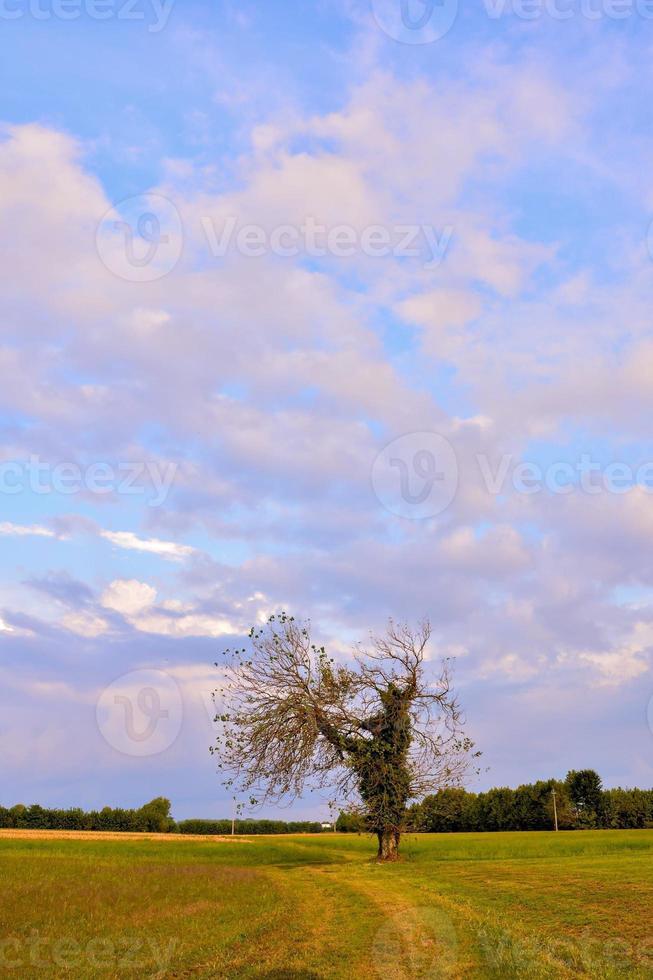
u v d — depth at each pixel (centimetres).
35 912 1892
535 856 3894
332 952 1370
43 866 3250
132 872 3012
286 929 1645
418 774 3900
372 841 6322
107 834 7456
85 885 2489
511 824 8800
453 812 4012
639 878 2398
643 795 8994
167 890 2391
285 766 3859
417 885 2539
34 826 8512
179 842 5562
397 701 3947
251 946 1451
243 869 3281
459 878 2697
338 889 2453
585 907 1870
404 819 3872
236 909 1969
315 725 3866
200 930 1638
